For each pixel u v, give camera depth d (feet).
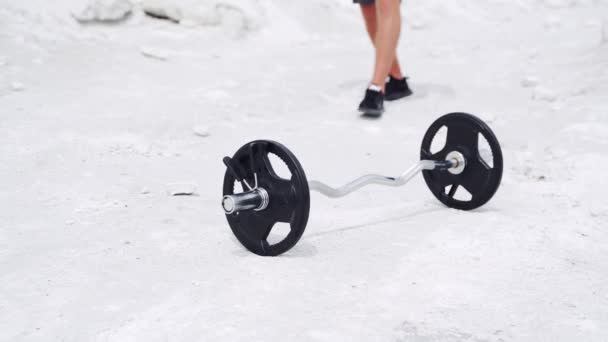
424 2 28.53
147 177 12.12
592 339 7.11
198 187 11.74
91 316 7.51
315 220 10.38
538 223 10.13
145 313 7.55
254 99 17.12
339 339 7.04
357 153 13.87
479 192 10.46
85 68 18.66
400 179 10.47
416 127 15.61
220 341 7.00
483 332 7.22
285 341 6.99
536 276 8.48
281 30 24.45
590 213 10.52
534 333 7.22
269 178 8.79
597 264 8.84
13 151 12.94
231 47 22.52
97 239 9.48
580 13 28.14
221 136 14.60
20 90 16.48
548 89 17.17
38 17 21.07
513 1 29.68
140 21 22.82
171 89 17.48
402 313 7.57
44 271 8.52
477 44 23.66
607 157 12.69
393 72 17.58
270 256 8.96
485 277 8.43
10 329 7.28
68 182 11.71
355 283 8.25
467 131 10.48
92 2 21.79
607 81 17.25
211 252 9.10
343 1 27.35
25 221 10.14
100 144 13.55
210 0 23.40
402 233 9.79
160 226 9.95
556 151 13.29
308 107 17.03
